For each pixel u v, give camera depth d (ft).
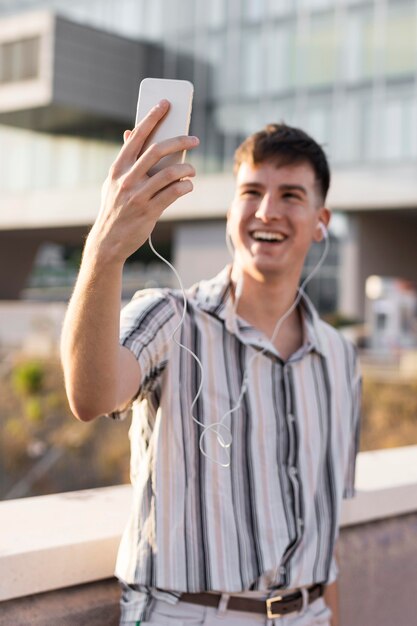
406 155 101.81
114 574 7.11
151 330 6.16
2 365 79.82
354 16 104.99
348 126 105.40
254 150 6.84
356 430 7.34
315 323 7.04
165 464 6.30
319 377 6.95
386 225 115.55
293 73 108.99
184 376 6.36
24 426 65.98
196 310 6.49
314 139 7.04
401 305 94.89
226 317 6.50
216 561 6.24
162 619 6.30
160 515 6.26
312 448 6.75
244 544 6.32
